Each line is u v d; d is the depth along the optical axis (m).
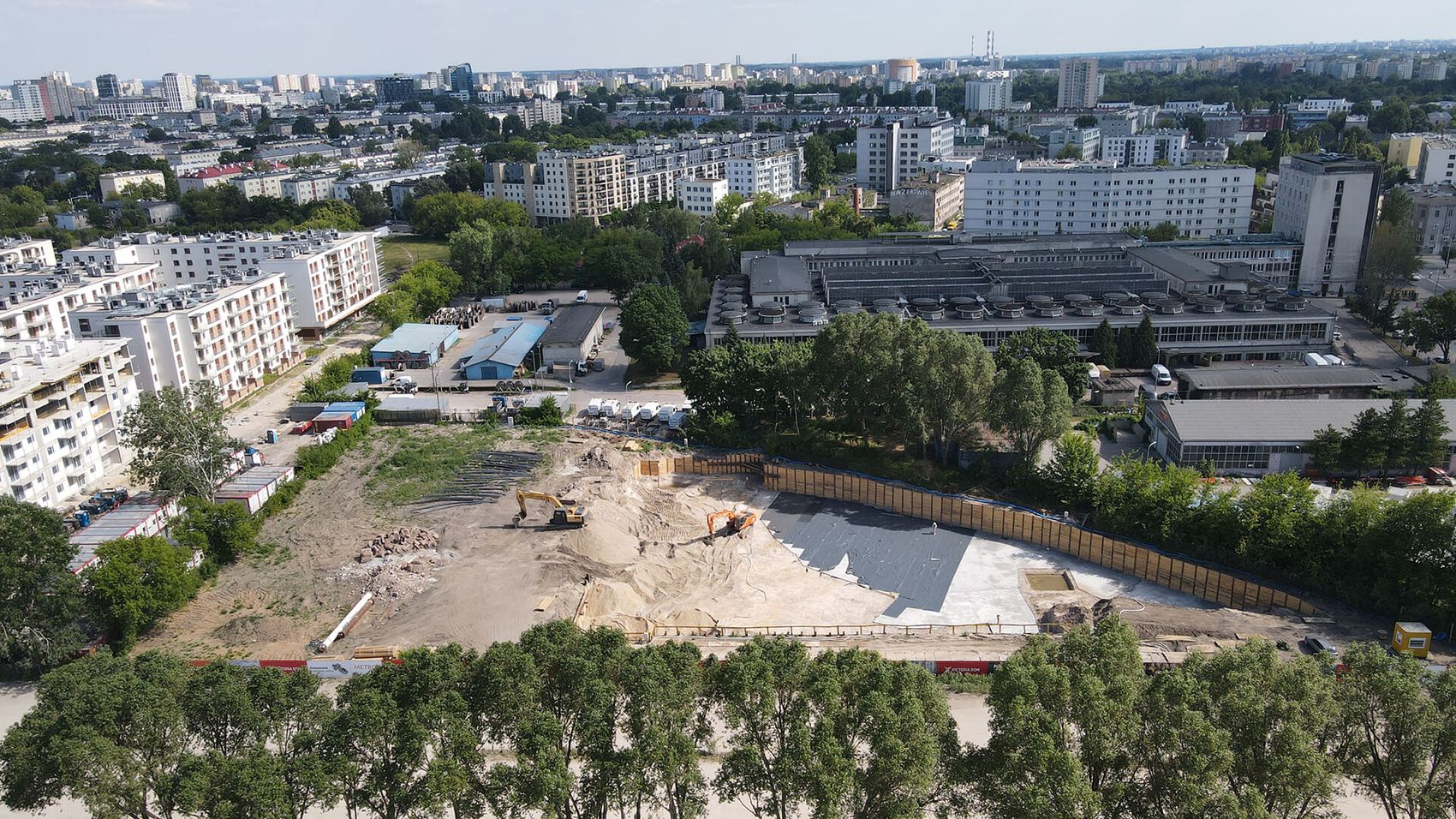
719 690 74.69
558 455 165.38
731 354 171.75
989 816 70.75
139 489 153.25
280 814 64.06
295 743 69.31
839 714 70.75
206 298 193.50
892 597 123.94
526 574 125.56
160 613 113.81
